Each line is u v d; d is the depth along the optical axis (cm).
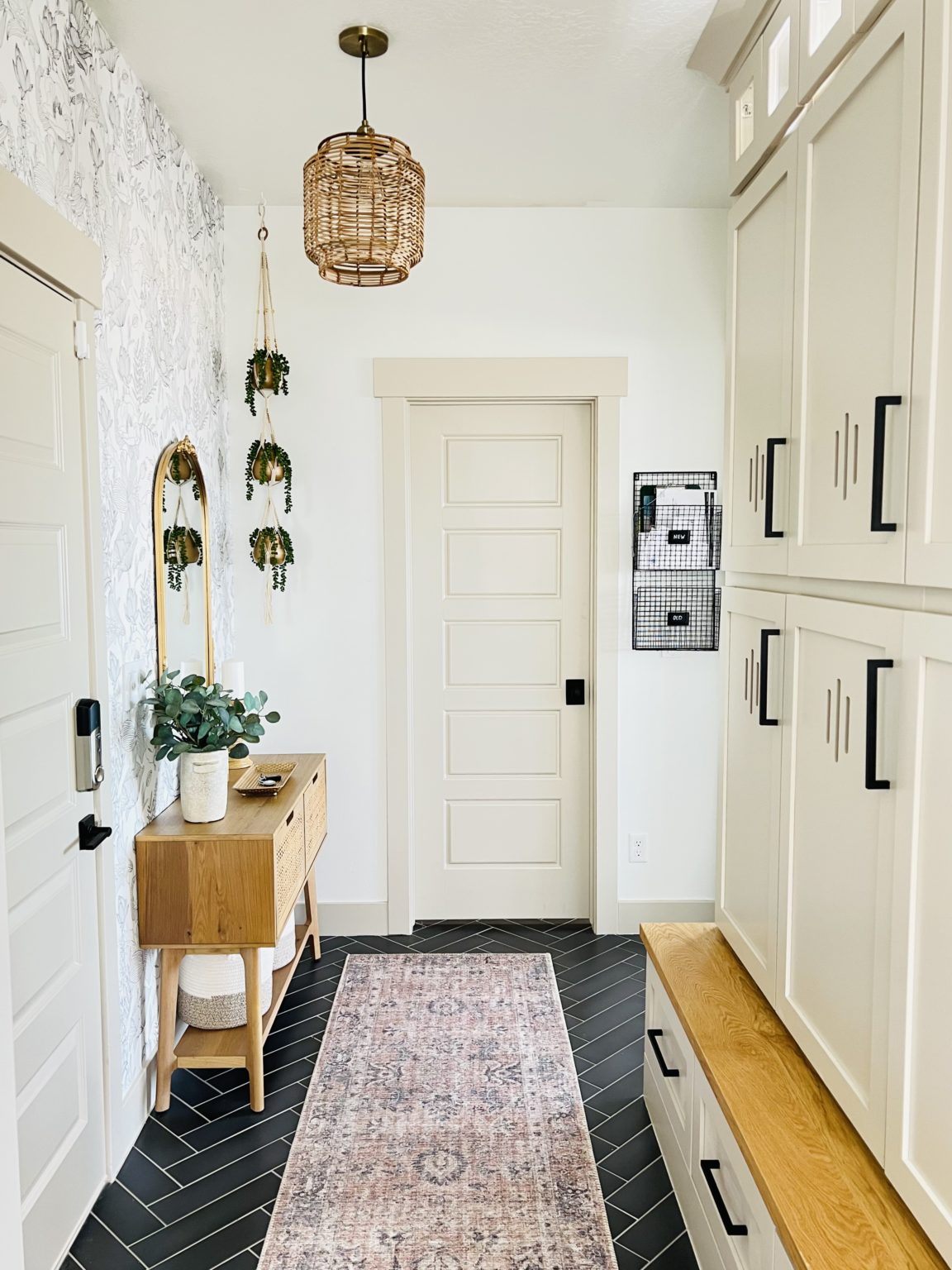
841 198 145
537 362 339
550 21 215
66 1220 188
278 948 293
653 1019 227
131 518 234
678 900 357
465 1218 196
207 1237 192
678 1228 194
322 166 218
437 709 362
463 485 355
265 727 350
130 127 235
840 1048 147
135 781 234
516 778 364
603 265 339
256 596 346
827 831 152
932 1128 116
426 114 263
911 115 120
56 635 190
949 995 113
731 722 211
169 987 238
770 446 171
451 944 345
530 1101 240
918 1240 121
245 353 337
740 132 210
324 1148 221
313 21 214
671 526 345
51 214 180
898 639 125
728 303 212
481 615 359
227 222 334
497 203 333
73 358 197
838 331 146
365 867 354
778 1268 133
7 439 167
